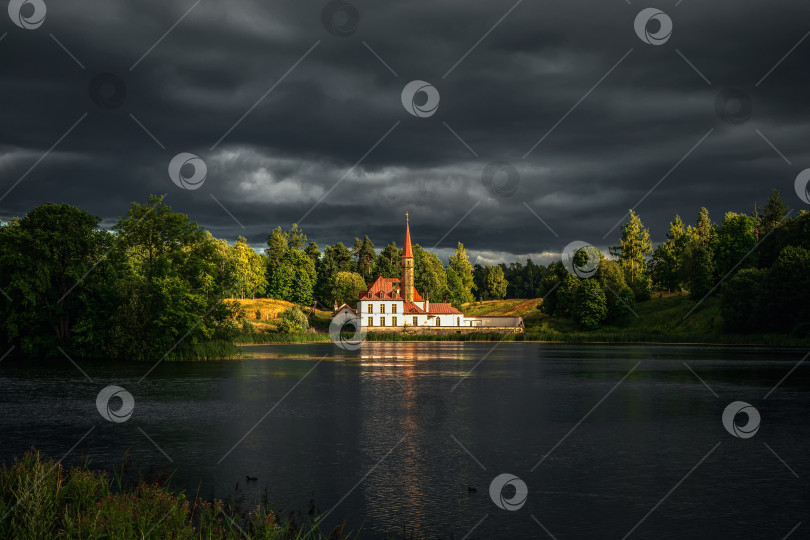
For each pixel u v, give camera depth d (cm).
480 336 16138
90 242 8244
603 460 2878
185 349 8556
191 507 1991
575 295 16050
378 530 1972
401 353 11075
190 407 4431
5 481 1850
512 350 12094
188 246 9312
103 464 2741
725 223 16625
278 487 2423
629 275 17938
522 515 2120
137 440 3269
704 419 3978
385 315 18650
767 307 11900
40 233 7819
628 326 15712
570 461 2855
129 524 1537
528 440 3319
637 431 3572
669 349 11569
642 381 6231
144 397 4947
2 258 7612
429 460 2866
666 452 3044
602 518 2103
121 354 8075
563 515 2130
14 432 3469
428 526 2016
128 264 8869
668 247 18850
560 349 12319
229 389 5484
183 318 8144
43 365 7475
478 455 2970
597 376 6794
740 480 2556
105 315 8212
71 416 4000
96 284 8125
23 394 5025
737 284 12531
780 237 13975
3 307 7825
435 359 9544
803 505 2239
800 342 11338
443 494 2356
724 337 12669
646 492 2391
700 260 15500
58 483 1780
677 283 17788
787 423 3816
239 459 2866
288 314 15550
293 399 4891
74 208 8200
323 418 3997
